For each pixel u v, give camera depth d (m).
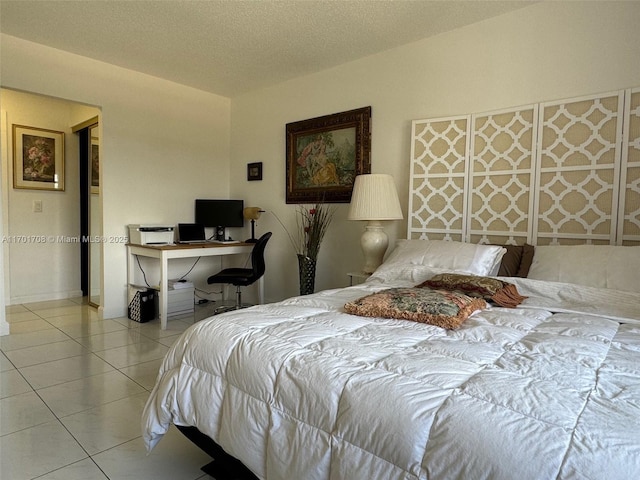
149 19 2.91
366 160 3.49
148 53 3.52
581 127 2.44
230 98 4.80
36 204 4.59
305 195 3.99
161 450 1.80
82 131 4.83
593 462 0.74
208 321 1.62
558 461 0.76
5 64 3.20
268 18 2.87
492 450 0.82
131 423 2.00
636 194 2.28
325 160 3.81
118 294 4.01
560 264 2.15
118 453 1.75
